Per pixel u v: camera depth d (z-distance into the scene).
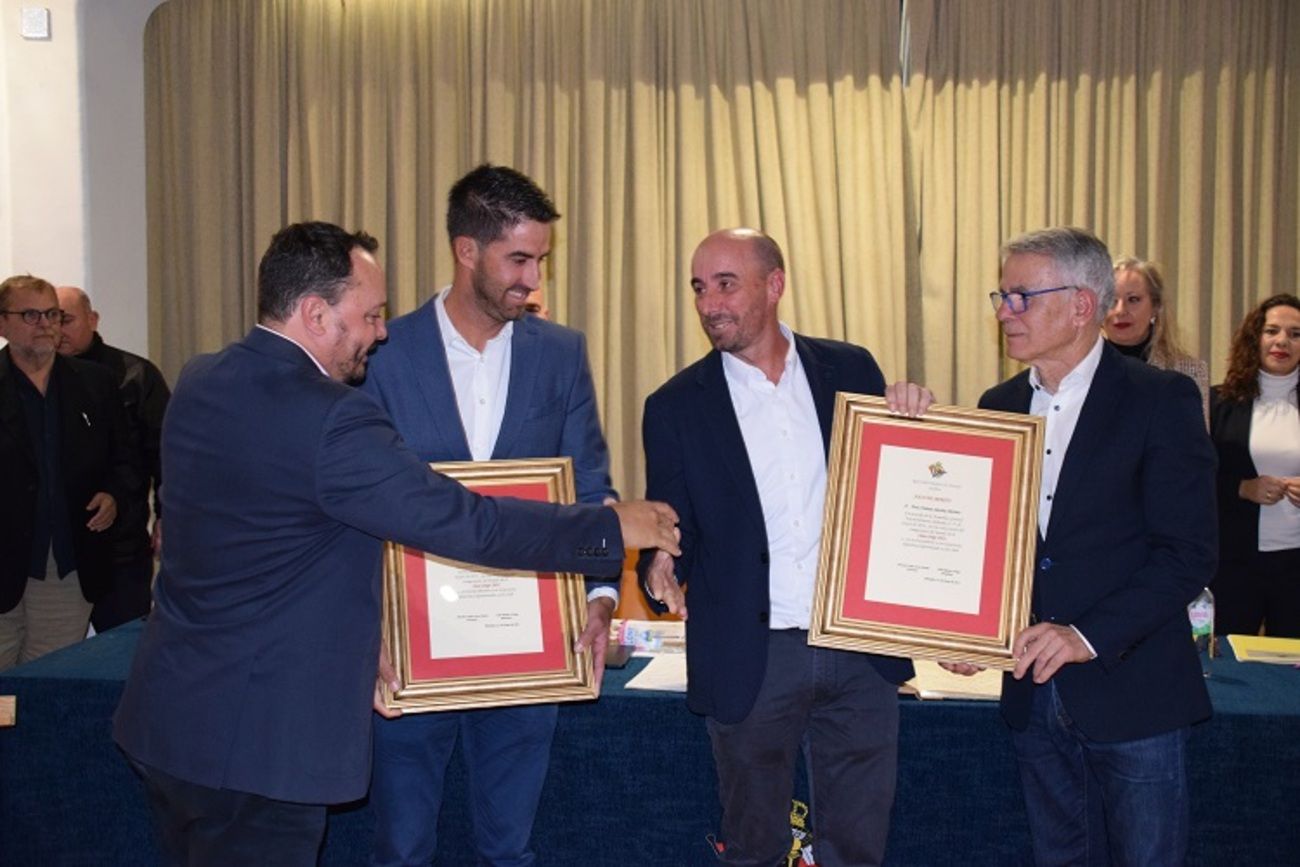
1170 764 1.98
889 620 2.04
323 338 1.82
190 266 4.90
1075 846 2.16
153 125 4.89
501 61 4.70
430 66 4.76
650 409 2.28
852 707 2.19
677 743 2.42
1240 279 4.65
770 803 2.20
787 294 4.61
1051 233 2.01
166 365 4.96
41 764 2.49
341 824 2.51
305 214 4.83
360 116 4.79
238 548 1.73
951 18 4.58
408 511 1.73
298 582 1.76
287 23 4.81
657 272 4.67
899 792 2.39
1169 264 4.62
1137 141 4.59
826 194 4.61
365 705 1.81
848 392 2.19
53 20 4.62
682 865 2.45
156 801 1.81
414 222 4.80
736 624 2.14
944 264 4.59
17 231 4.63
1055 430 2.08
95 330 4.15
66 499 3.64
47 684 2.48
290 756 1.72
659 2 4.65
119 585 3.87
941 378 4.61
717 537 2.17
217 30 4.84
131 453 3.89
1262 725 2.26
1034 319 2.00
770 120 4.61
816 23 4.59
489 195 2.07
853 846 2.22
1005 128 4.61
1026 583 2.01
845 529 2.08
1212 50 4.56
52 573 3.67
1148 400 1.98
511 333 2.28
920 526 2.07
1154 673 1.97
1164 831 1.97
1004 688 2.15
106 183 4.74
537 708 2.25
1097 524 1.99
